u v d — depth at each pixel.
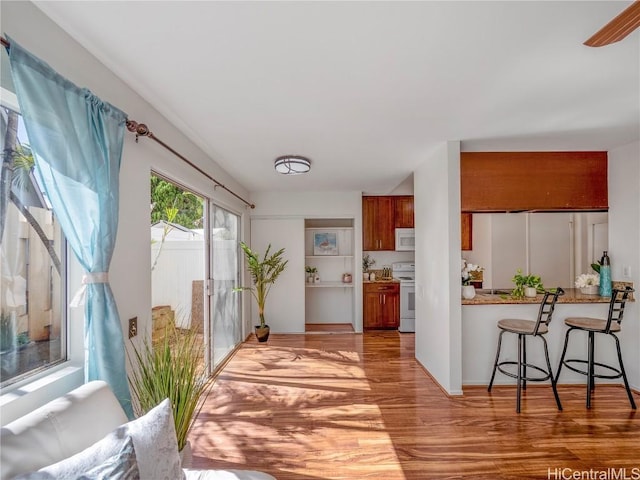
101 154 1.45
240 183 4.75
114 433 1.12
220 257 3.90
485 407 2.78
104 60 1.62
